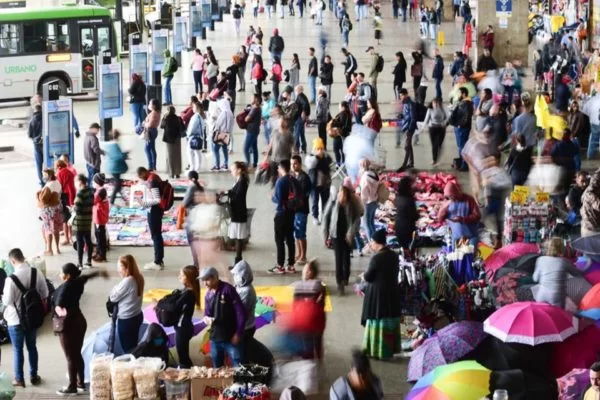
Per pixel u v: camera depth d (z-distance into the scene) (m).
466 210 30.75
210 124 45.19
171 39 78.31
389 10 103.56
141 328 25.70
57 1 69.00
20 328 25.33
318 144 37.25
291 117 45.84
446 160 46.06
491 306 26.08
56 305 24.77
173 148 43.72
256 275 33.06
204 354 25.89
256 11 97.19
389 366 26.20
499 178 34.84
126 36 80.94
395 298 26.27
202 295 30.08
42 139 43.28
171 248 35.97
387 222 36.72
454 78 58.81
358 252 34.62
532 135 41.91
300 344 25.05
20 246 36.56
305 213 33.41
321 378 25.19
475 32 75.56
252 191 42.41
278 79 59.28
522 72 62.31
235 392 21.81
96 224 34.12
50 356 27.48
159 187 33.62
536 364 22.12
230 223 33.31
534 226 32.56
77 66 64.25
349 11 100.62
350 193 31.03
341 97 61.31
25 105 63.97
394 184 41.81
